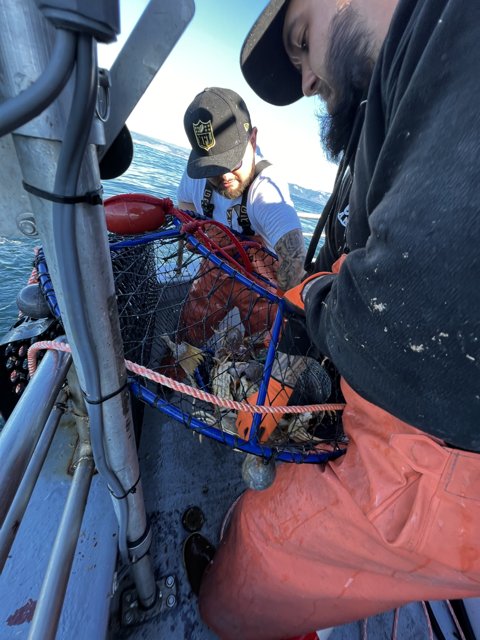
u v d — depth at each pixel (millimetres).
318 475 746
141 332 955
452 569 584
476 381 340
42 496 957
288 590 822
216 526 1178
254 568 845
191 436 1408
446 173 308
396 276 347
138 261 987
